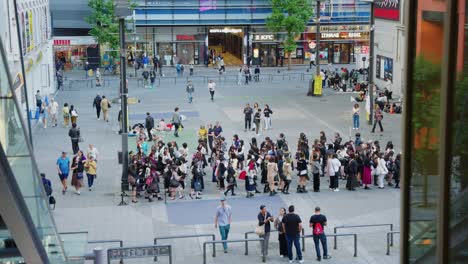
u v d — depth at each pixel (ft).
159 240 86.74
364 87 196.95
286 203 102.06
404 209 16.93
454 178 15.26
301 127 154.61
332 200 103.30
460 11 14.98
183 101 189.57
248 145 137.28
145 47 268.41
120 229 91.56
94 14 245.24
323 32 270.67
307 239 87.15
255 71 231.71
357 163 108.47
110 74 249.96
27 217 36.94
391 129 152.15
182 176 105.09
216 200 103.96
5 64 34.35
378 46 209.15
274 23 252.42
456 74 15.10
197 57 273.33
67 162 107.86
